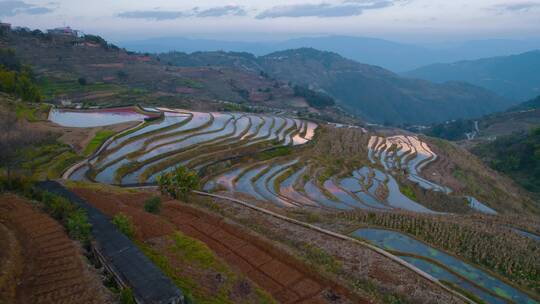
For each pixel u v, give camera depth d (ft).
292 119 379.96
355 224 128.67
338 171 234.58
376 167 254.47
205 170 200.75
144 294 62.28
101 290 63.82
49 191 111.24
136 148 217.36
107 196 120.57
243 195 163.63
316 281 81.61
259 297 72.02
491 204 219.61
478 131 606.55
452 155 316.19
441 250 112.16
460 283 95.76
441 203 199.41
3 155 148.97
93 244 77.87
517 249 110.63
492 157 372.79
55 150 187.42
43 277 65.92
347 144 299.58
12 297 59.36
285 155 250.57
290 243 100.22
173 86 567.18
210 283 73.82
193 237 97.50
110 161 192.85
